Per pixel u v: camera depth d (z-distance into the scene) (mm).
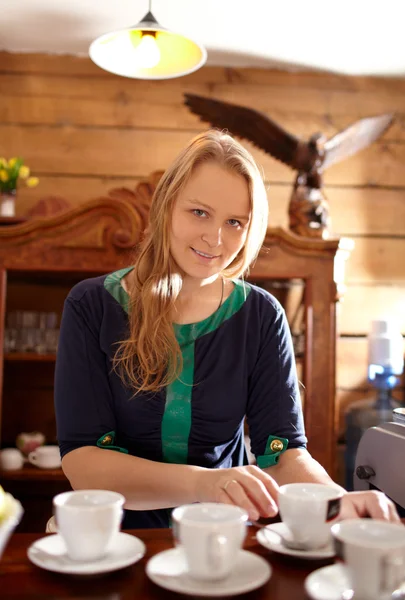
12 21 2520
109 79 2869
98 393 1134
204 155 1077
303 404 2527
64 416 1115
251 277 2486
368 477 1095
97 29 2580
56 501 734
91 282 1216
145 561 733
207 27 2537
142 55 2027
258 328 1221
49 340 2529
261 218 1136
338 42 2656
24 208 2811
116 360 1140
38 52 2840
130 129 2875
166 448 1170
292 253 2504
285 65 2918
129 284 1212
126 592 648
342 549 614
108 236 2432
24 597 633
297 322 2791
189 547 652
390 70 2939
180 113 2898
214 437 1182
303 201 2574
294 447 1165
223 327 1198
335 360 2510
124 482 977
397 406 2684
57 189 2836
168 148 2889
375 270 2980
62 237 2428
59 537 777
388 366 2684
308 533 745
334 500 758
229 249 1099
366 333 2961
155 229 1148
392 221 3002
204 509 725
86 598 632
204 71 2910
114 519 709
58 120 2846
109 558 709
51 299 2676
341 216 2977
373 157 3002
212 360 1181
